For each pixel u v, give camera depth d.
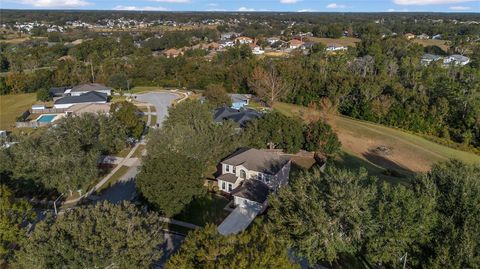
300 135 58.56
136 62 127.00
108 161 55.22
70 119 51.16
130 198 43.97
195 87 112.25
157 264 31.27
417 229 26.84
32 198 43.50
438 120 80.50
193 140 44.88
